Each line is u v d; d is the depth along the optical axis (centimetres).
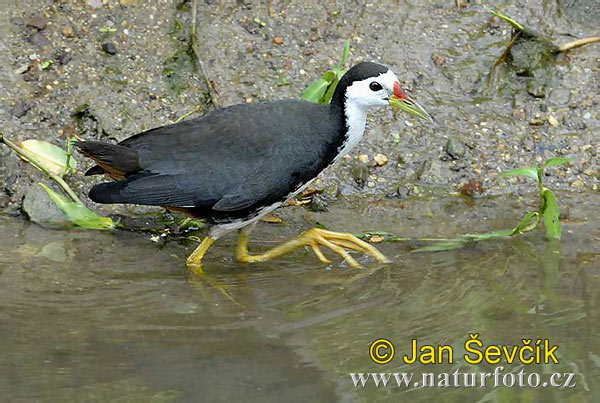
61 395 654
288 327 742
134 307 764
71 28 988
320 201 921
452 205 921
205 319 750
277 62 998
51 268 815
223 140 799
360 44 1014
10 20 982
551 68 1009
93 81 964
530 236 873
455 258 842
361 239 866
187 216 834
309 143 808
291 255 854
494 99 998
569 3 1036
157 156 795
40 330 728
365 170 945
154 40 995
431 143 969
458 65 1010
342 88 820
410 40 1019
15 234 862
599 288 798
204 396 657
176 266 829
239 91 978
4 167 917
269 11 1026
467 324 750
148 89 969
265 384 674
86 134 941
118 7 1006
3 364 685
